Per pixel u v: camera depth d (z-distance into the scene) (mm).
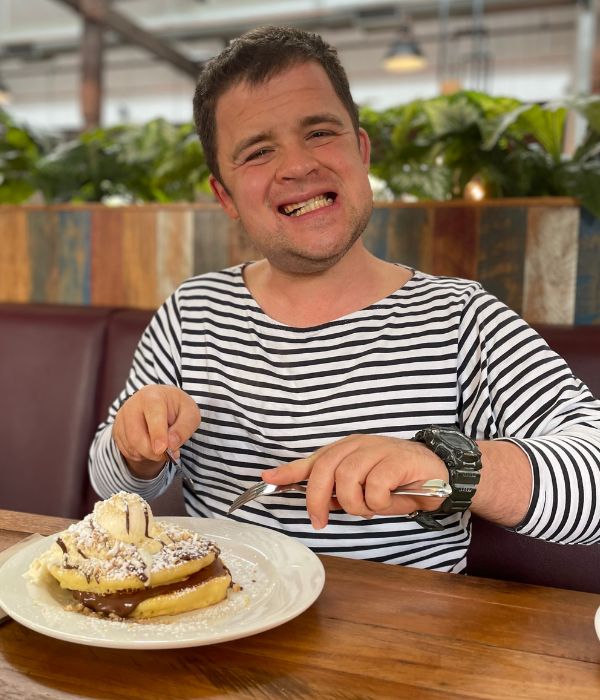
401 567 754
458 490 710
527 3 7805
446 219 1516
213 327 1119
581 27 6930
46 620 595
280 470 718
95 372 1516
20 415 1534
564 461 786
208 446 1081
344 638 605
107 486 1042
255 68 978
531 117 1562
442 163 1650
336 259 1008
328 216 986
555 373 952
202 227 1695
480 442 809
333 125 983
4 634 608
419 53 6852
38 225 1843
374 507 666
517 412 949
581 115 1472
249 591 674
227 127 1013
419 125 1663
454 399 1009
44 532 823
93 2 7355
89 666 562
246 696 525
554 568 1149
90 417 1502
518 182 1567
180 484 1306
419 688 534
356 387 1008
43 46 10062
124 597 618
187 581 641
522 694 527
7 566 692
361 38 10031
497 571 1174
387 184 1723
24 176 1899
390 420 996
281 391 1035
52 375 1530
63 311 1594
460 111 1577
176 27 9859
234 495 1062
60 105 13375
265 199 1000
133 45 9047
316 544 969
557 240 1456
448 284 1075
